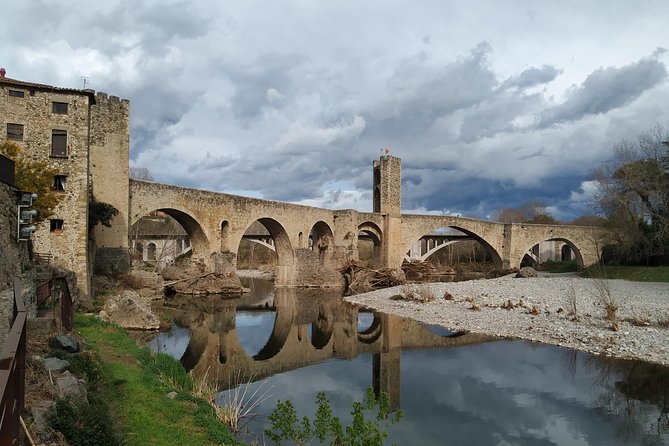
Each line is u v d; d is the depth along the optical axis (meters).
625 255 57.62
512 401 17.31
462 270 98.38
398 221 76.31
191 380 15.57
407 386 19.27
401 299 45.06
